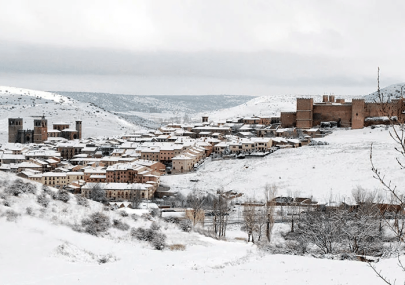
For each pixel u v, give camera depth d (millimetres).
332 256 84875
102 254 84500
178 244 100250
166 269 73062
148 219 117312
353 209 169375
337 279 61219
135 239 99000
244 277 64188
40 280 64875
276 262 76438
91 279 65688
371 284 58125
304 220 145000
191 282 62750
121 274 68875
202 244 103750
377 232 102750
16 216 91750
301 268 70000
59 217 97938
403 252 89375
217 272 69062
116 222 104188
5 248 78375
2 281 64500
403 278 60562
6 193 101562
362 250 96750
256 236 143375
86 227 96875
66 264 75250
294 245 111188
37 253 78250
